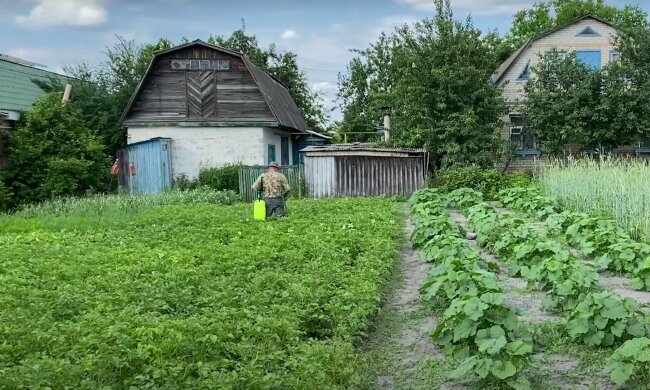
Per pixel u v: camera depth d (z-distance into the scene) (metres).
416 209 19.02
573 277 7.74
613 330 6.48
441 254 10.14
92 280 8.88
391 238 13.75
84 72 35.81
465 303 6.41
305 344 6.07
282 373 5.43
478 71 29.42
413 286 9.95
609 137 30.33
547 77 31.36
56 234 14.98
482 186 25.89
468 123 28.92
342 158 27.95
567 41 35.19
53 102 25.25
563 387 5.77
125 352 5.49
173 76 31.69
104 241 13.74
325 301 7.76
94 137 26.09
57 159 24.08
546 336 6.99
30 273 9.57
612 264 10.44
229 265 9.92
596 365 6.19
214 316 6.70
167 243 13.00
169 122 31.56
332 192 28.03
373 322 7.89
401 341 7.27
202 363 5.45
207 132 31.73
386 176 28.03
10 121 25.58
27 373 4.88
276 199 18.02
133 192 28.77
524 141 34.97
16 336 6.14
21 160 23.84
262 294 7.80
